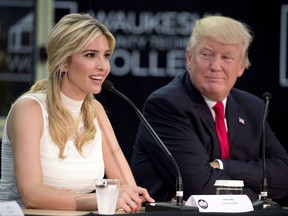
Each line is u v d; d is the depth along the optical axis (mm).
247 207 7551
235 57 9766
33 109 8305
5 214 6523
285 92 14461
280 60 14430
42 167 8234
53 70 8352
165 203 7664
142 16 14188
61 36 8234
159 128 9773
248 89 14453
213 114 9922
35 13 14297
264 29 14422
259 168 9688
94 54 8258
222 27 9680
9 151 8445
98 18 14148
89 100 8695
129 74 14188
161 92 9953
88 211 7586
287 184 9953
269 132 10328
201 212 7008
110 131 9062
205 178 9367
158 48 14211
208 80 9719
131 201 7680
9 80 14344
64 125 8359
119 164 8984
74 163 8383
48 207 7699
